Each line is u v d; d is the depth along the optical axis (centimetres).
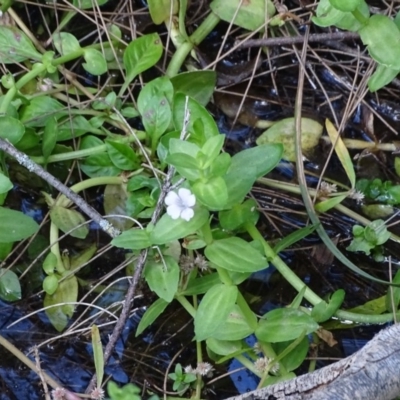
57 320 54
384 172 60
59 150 57
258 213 56
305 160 60
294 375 50
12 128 53
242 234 56
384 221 57
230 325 50
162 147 54
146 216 54
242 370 53
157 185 55
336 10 53
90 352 54
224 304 48
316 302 53
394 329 46
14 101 57
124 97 60
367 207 59
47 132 55
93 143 57
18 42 59
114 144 55
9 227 51
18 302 55
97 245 57
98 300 55
